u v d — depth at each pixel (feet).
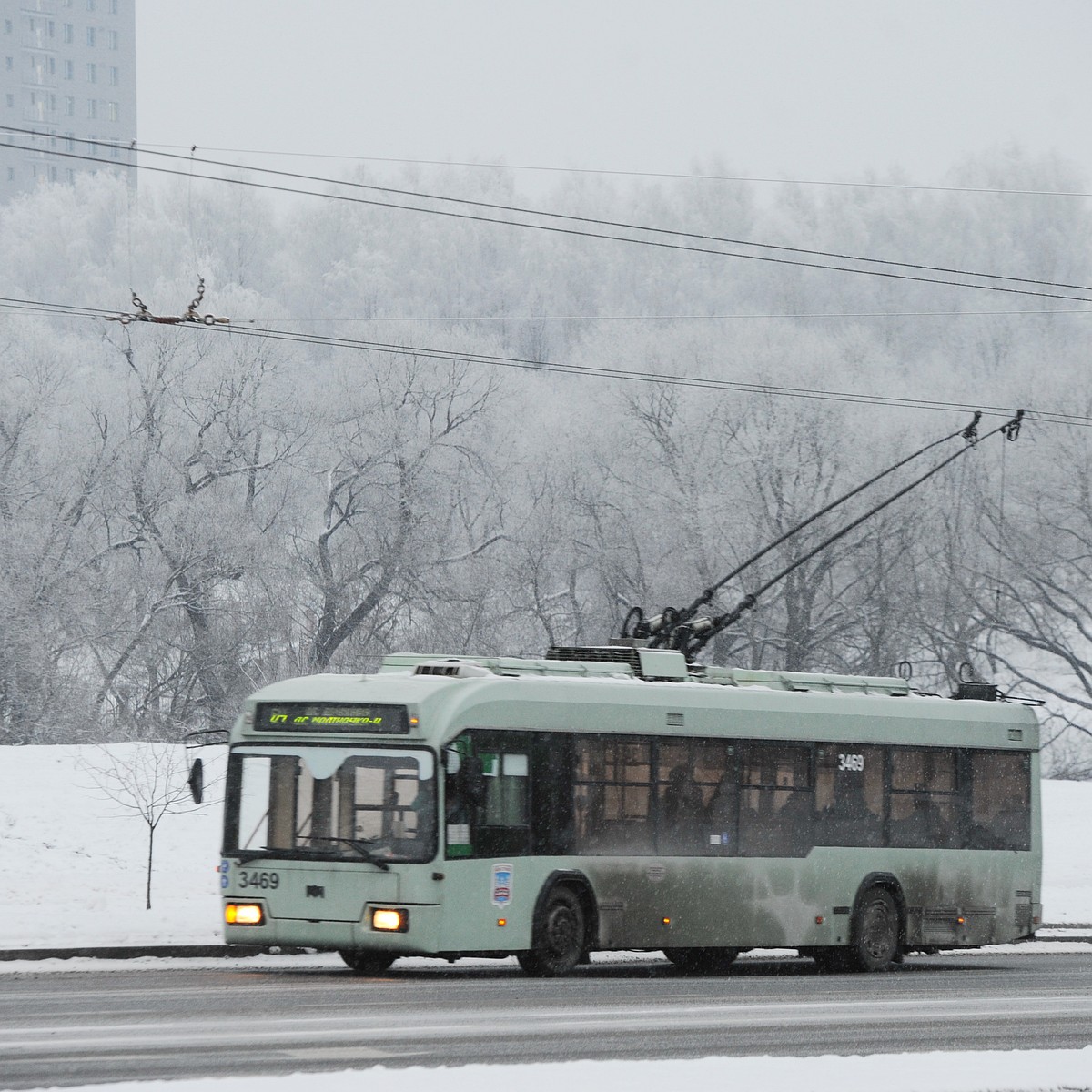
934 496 539.29
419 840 145.07
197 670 521.65
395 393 571.69
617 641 201.77
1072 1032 118.52
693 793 166.71
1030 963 194.59
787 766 174.60
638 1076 86.28
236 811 150.41
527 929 152.05
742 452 522.47
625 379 545.44
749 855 169.99
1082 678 546.67
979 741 191.31
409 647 547.90
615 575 542.57
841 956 179.11
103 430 549.54
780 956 203.00
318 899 146.10
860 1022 121.70
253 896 148.36
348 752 148.15
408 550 555.28
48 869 230.68
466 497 577.43
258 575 534.37
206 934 178.09
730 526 519.19
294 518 575.38
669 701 166.71
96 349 648.38
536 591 547.90
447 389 572.92
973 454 551.59
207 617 524.11
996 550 545.85
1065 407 558.15
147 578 522.47
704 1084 84.17
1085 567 561.43
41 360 551.59
